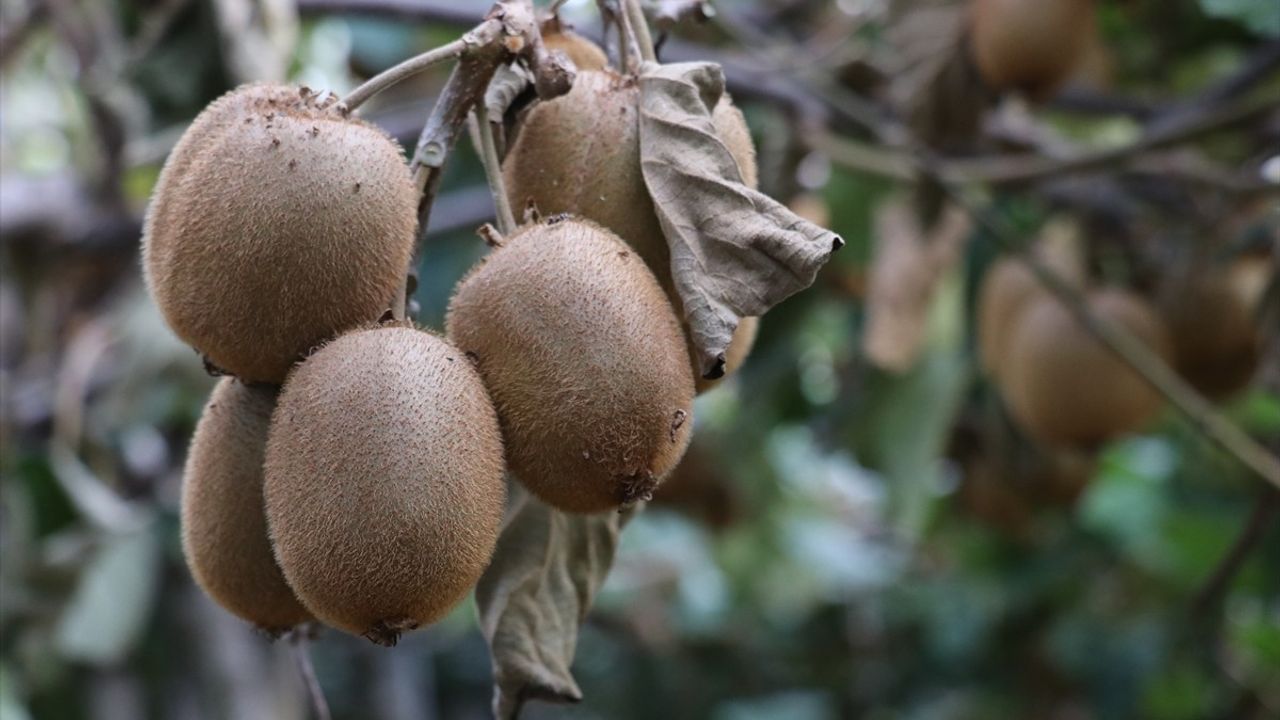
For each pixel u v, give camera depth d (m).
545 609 0.79
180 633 1.48
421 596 0.73
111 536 1.41
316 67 1.57
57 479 1.42
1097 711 1.67
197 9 1.22
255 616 0.77
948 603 1.92
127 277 1.62
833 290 1.57
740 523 1.92
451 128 0.77
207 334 0.75
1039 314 1.25
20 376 1.58
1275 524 1.56
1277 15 1.14
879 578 2.17
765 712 2.15
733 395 1.90
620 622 2.23
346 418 0.73
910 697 2.17
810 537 2.21
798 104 1.24
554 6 0.82
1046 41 1.07
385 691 2.19
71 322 1.68
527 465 0.75
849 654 2.27
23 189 1.32
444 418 0.73
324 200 0.74
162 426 1.46
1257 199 1.23
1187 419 1.12
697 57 1.26
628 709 2.32
